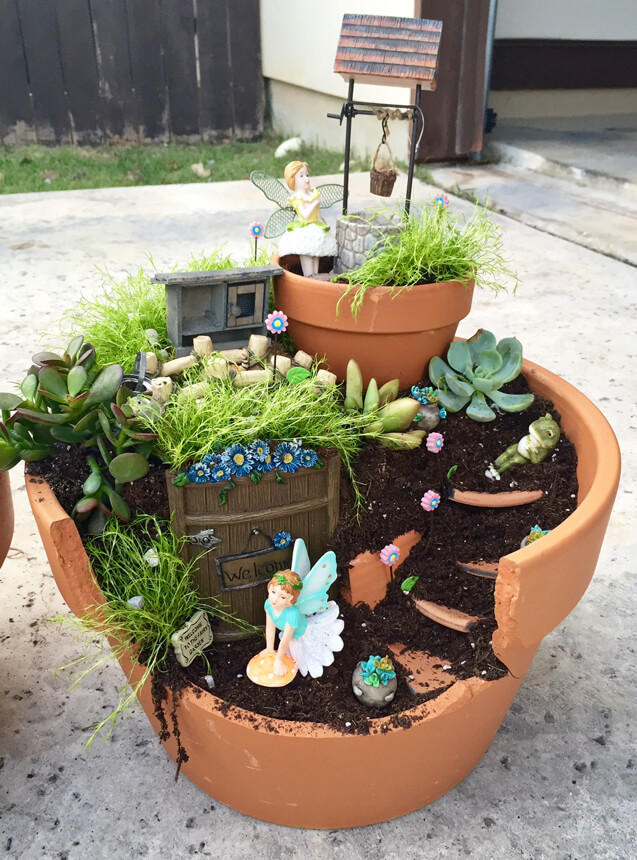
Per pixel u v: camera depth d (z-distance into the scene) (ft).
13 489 7.81
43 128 24.61
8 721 5.27
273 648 4.27
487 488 4.81
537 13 23.11
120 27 23.97
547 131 22.43
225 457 3.95
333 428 4.30
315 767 3.98
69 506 4.33
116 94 24.81
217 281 4.42
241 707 4.04
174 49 24.82
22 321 11.03
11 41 23.24
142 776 4.88
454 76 18.86
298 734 3.84
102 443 4.20
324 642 4.23
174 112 25.70
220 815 4.63
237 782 4.29
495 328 11.09
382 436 4.57
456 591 4.55
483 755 4.99
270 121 27.89
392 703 4.09
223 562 4.22
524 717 5.34
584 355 10.33
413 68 4.71
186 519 4.08
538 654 5.91
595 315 11.60
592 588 6.59
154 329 4.97
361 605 4.57
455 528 4.72
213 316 4.66
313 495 4.26
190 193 18.19
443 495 4.73
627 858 4.41
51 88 24.13
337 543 4.42
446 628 4.49
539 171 19.04
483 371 5.03
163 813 4.64
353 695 4.11
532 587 3.67
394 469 4.64
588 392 9.37
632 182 16.61
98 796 4.75
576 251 14.30
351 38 4.87
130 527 4.27
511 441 5.01
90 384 4.26
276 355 4.59
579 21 23.71
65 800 4.72
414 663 4.36
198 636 4.17
